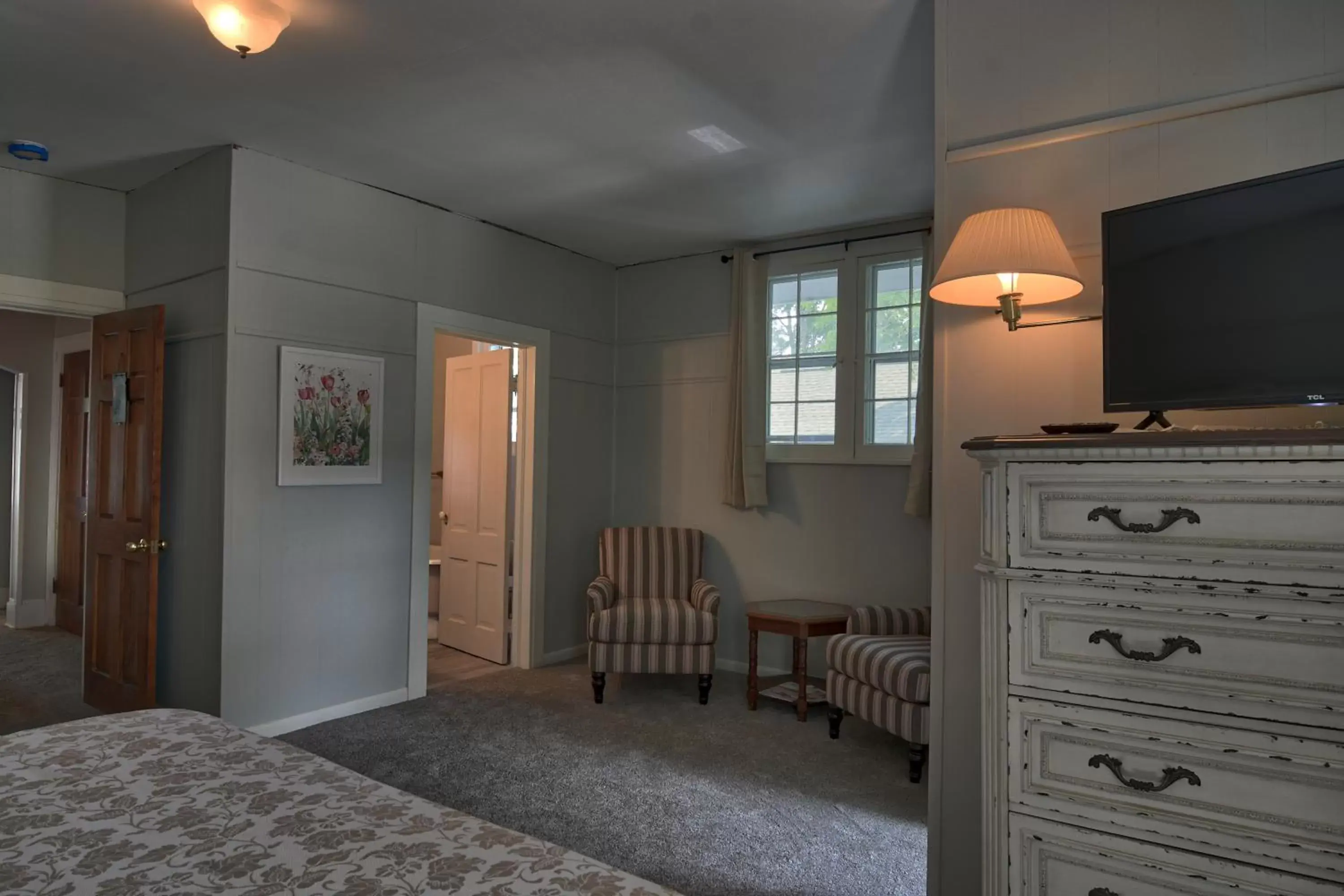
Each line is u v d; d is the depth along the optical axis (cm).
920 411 407
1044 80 210
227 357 345
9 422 633
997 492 155
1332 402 144
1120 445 140
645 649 420
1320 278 146
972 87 220
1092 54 204
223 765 144
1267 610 130
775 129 331
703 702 420
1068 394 205
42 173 381
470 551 527
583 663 503
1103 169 201
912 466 411
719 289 510
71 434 562
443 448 615
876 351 454
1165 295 167
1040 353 209
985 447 155
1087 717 145
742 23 252
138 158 364
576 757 342
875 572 449
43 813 122
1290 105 181
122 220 408
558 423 507
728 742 363
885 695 330
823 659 471
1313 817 126
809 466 473
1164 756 138
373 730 371
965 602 215
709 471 509
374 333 401
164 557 376
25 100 308
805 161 365
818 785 315
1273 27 183
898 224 446
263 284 358
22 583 568
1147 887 139
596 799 299
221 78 290
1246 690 132
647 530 487
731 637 499
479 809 289
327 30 257
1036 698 150
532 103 309
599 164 370
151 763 144
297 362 368
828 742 365
